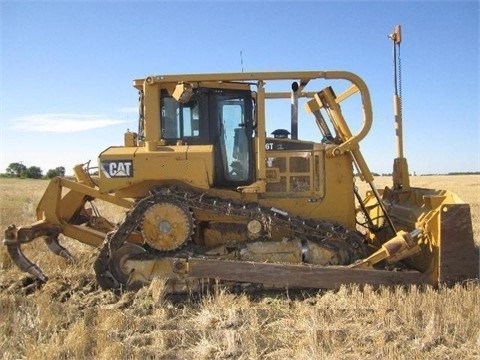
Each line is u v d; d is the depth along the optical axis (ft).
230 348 15.44
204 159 21.84
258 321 17.92
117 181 21.89
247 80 22.61
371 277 21.21
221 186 23.85
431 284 21.09
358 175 24.13
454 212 20.74
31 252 29.50
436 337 16.14
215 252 22.33
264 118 22.66
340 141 24.67
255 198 23.43
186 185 22.63
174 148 22.22
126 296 20.71
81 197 25.43
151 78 22.74
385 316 17.76
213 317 18.06
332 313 18.38
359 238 22.61
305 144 23.95
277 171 23.76
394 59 26.53
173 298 21.26
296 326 17.26
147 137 23.17
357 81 22.59
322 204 23.77
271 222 22.29
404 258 22.54
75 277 23.91
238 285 21.48
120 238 21.93
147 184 22.88
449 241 20.74
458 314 17.54
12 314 18.45
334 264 22.35
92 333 16.53
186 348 16.02
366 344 15.87
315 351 14.90
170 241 21.83
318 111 26.68
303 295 21.15
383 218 26.71
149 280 21.71
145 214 21.85
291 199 23.72
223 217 23.16
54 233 24.62
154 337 16.53
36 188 130.41
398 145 26.61
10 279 24.02
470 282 20.45
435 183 145.38
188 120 23.67
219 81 23.03
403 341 16.06
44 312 18.34
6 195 93.50
